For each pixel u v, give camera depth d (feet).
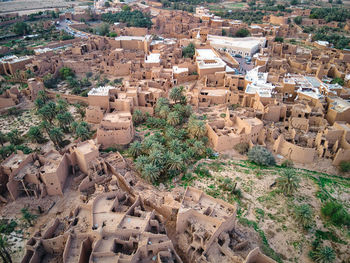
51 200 276.21
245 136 350.02
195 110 416.05
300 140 356.59
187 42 649.61
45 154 300.20
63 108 395.34
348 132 332.39
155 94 421.59
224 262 213.66
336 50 652.07
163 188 292.61
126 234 219.00
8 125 399.65
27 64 538.06
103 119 364.79
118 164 304.30
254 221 261.24
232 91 432.25
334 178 319.27
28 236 244.42
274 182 304.30
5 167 275.80
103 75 538.88
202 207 243.60
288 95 427.33
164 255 214.07
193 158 335.88
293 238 248.32
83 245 212.43
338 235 252.83
